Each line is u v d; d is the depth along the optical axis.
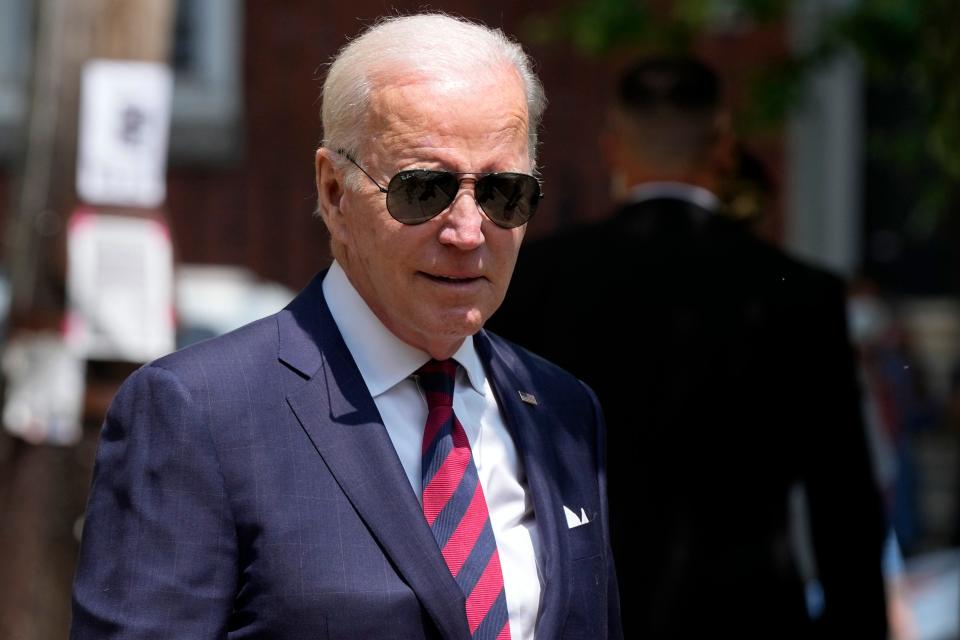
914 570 21.81
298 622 7.50
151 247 15.05
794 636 12.47
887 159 32.31
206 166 34.50
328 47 34.81
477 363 8.71
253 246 34.62
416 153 7.85
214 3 34.56
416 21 8.19
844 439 12.66
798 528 13.15
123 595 7.50
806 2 26.20
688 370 12.51
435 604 7.63
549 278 12.99
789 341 12.61
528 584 8.20
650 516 12.33
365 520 7.73
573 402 9.23
